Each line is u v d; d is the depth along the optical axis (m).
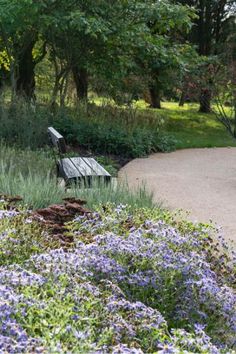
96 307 2.54
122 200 5.79
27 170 7.48
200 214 6.99
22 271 2.76
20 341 2.04
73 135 12.24
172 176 9.78
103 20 12.17
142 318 2.53
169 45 15.14
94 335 2.29
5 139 10.81
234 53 19.84
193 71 15.49
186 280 3.12
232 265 4.14
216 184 9.13
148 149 12.82
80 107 13.87
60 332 2.13
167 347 2.11
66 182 6.79
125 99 16.11
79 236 4.03
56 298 2.50
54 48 14.16
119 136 12.32
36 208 5.52
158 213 5.03
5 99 13.58
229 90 14.40
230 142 15.80
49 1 11.95
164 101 34.38
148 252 3.25
